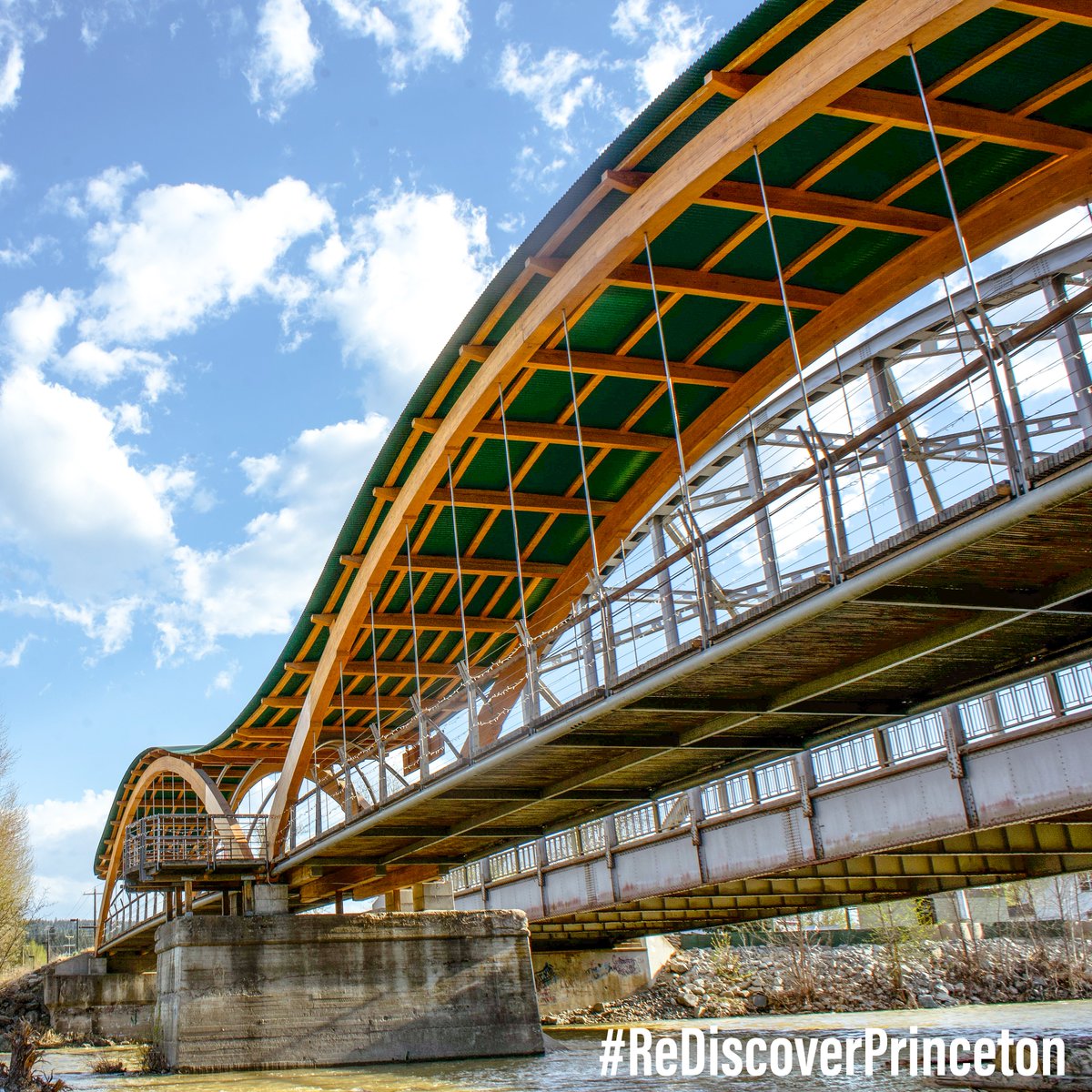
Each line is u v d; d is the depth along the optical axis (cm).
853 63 1382
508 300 2075
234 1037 2658
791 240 1917
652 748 1822
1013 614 1313
